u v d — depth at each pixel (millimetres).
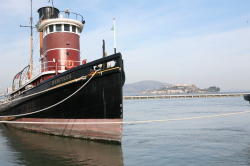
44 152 13398
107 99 14297
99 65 14500
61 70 18484
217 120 27625
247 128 21359
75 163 11445
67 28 19531
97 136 15039
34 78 19859
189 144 15328
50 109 17203
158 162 11578
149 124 25656
